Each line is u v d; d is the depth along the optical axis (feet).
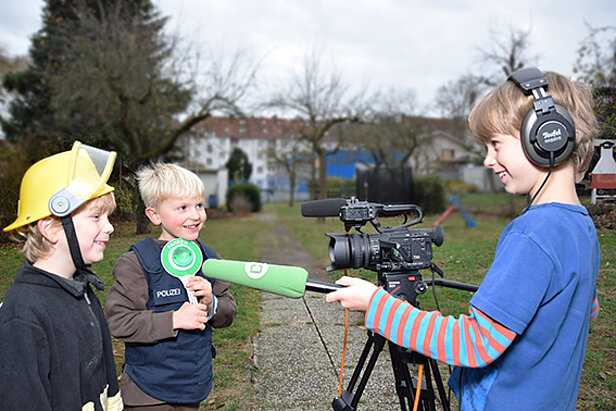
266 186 128.16
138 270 4.34
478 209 42.78
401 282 3.70
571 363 2.81
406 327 2.86
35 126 47.83
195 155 50.62
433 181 48.34
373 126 58.70
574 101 2.81
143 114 39.42
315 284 3.25
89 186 3.40
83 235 3.40
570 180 2.88
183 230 4.62
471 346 2.63
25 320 3.06
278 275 3.31
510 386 2.82
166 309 4.41
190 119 41.01
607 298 6.62
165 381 4.32
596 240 2.99
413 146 59.67
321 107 55.77
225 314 4.90
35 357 3.04
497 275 2.66
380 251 3.67
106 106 36.37
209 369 4.71
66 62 39.19
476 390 3.10
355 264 3.70
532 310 2.54
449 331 2.72
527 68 2.93
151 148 42.19
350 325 9.87
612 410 5.61
